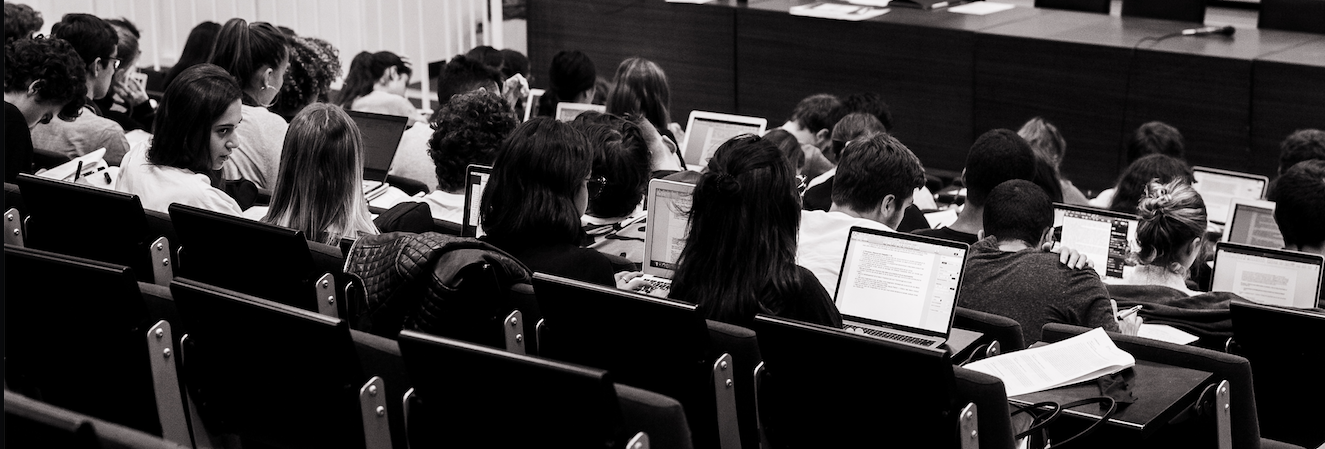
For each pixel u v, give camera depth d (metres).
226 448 2.82
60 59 4.39
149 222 3.36
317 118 3.45
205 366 2.60
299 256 2.97
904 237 3.20
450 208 4.04
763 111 8.64
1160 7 8.12
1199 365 2.83
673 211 3.54
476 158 3.96
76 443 1.75
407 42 8.95
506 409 2.20
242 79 4.77
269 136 4.70
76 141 4.88
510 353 2.15
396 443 2.49
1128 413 2.60
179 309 2.58
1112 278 4.40
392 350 2.44
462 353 2.19
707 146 6.17
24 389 2.83
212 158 3.75
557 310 2.71
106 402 2.71
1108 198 6.07
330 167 3.46
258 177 4.70
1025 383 2.75
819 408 2.53
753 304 2.78
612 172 3.66
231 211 3.73
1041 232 3.64
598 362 2.72
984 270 3.46
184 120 3.66
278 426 2.56
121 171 3.77
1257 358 3.09
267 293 3.08
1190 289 4.62
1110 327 3.30
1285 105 7.15
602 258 3.06
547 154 2.99
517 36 9.59
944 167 8.23
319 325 2.33
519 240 3.03
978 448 2.41
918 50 8.03
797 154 5.32
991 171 4.23
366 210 3.62
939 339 3.09
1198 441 2.77
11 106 4.12
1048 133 6.16
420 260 2.77
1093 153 7.77
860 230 3.26
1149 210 3.78
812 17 8.25
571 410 2.12
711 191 2.78
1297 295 3.97
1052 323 3.09
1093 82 7.61
